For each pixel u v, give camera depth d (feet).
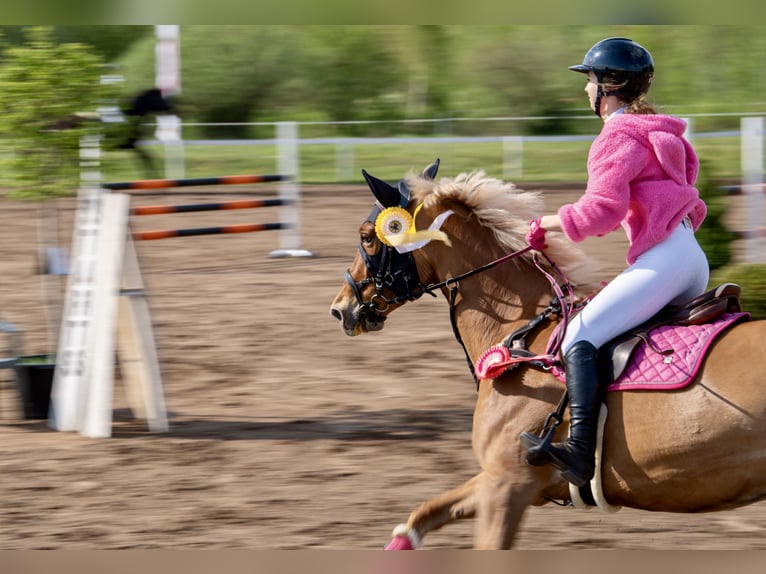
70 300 34.06
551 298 20.20
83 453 30.07
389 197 20.81
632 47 19.13
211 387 37.60
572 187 87.30
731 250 41.19
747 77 122.31
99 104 36.78
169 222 79.25
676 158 18.34
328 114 132.36
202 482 27.45
